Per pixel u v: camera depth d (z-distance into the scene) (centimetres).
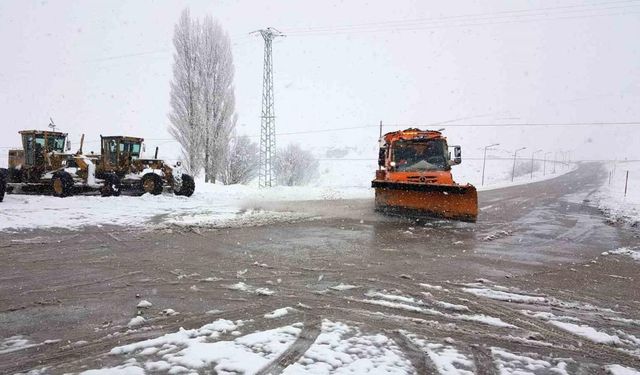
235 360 350
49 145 1794
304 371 332
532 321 457
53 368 341
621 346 399
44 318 447
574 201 2172
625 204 1919
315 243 864
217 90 2777
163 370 335
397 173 1299
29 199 1492
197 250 778
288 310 475
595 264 730
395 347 382
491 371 343
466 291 555
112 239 864
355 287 564
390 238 938
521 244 912
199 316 455
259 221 1165
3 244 795
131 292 534
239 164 3175
